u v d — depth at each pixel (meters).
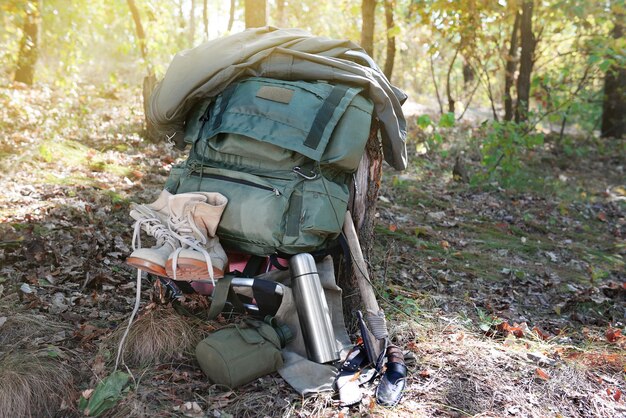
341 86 2.97
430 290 4.25
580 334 3.80
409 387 2.84
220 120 2.97
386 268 4.11
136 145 6.95
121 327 2.96
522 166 8.45
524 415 2.72
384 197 6.36
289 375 2.70
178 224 2.78
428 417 2.62
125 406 2.49
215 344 2.62
